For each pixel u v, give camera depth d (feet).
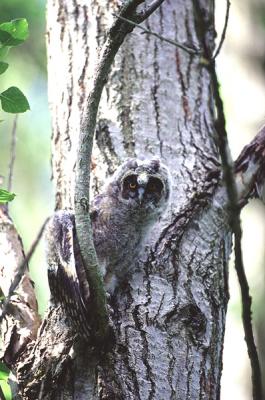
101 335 29.89
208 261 34.14
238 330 55.47
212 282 33.68
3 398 30.53
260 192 35.81
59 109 39.83
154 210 35.40
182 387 30.55
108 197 35.94
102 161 37.52
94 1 41.39
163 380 30.45
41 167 75.46
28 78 72.02
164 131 38.34
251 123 59.62
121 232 34.68
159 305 32.37
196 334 32.01
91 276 27.89
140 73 39.68
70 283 30.01
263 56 61.98
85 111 28.04
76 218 27.73
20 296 33.04
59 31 41.60
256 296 55.62
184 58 40.68
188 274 33.47
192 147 38.09
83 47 40.42
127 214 34.78
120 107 38.68
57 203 37.24
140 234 34.76
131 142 37.81
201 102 40.04
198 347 31.76
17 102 28.81
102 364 30.25
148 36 40.57
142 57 40.04
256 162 35.73
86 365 30.22
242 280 25.89
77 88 39.52
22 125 73.46
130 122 38.27
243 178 35.58
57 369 30.22
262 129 36.47
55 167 38.60
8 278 33.71
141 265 33.94
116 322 31.73
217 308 33.37
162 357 30.94
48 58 42.11
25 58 71.10
